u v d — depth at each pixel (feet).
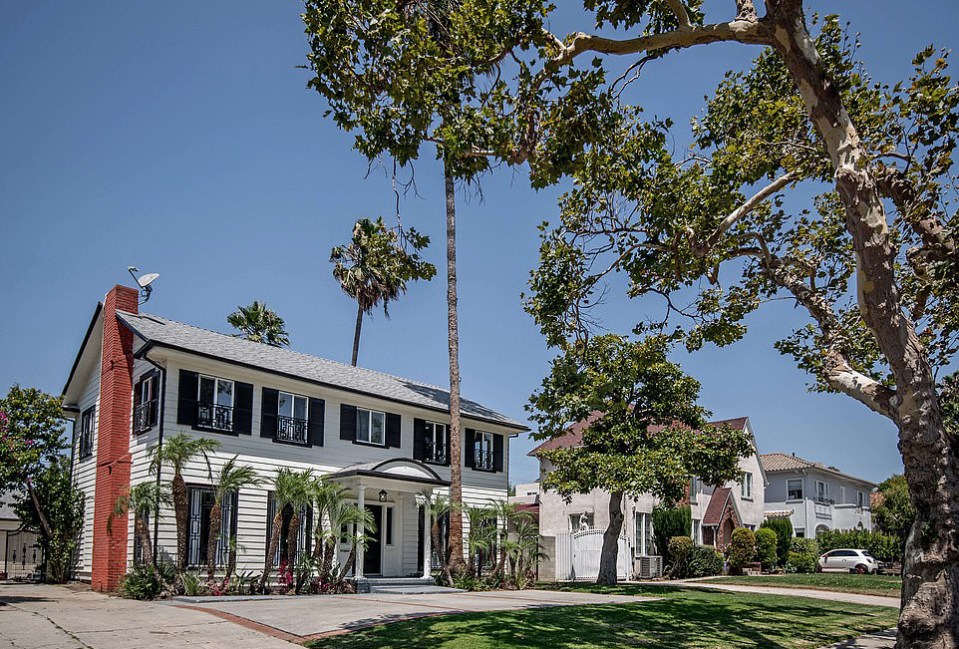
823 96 34.60
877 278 33.73
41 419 82.89
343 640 39.14
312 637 40.70
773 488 174.50
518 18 37.76
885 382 49.08
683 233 44.50
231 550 65.67
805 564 139.74
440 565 88.89
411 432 92.89
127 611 52.06
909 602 32.71
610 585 83.61
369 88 37.65
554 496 124.77
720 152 45.80
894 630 51.47
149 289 80.07
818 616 55.93
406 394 95.35
